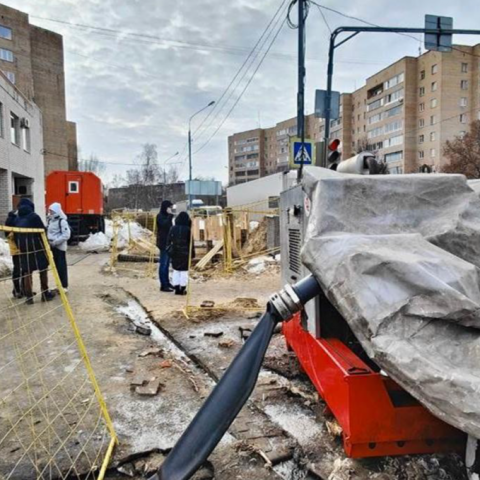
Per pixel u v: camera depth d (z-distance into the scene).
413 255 2.13
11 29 44.88
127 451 2.89
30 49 47.09
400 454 2.43
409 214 2.60
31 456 2.84
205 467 2.74
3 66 44.38
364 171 3.67
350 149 69.44
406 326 1.87
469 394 1.57
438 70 53.91
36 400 3.67
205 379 4.26
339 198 2.63
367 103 65.62
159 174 63.12
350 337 3.06
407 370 1.73
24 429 3.20
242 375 2.26
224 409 2.21
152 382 4.02
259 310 7.02
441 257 2.14
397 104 59.12
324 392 2.86
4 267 9.54
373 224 2.54
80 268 12.41
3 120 16.31
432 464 2.61
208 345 5.26
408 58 57.19
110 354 4.89
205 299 8.09
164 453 2.90
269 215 12.99
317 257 2.32
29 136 20.38
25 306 6.97
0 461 2.79
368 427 2.38
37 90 48.34
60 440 3.02
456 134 54.44
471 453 2.10
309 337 3.28
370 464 2.64
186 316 6.61
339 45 9.91
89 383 4.04
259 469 2.73
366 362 2.83
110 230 22.33
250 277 10.72
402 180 2.72
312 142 9.76
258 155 92.12
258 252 12.80
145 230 22.83
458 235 2.40
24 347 5.03
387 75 60.88
